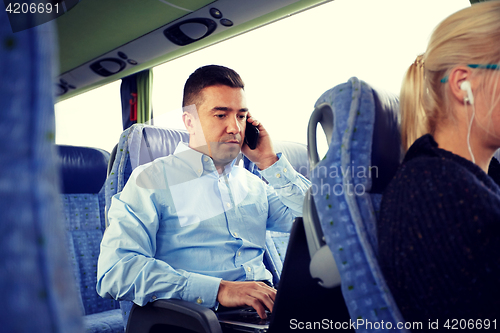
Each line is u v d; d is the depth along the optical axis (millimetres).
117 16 3617
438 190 515
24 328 188
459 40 633
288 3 2865
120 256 1061
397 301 539
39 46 208
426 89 688
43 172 201
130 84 4922
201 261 1190
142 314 1008
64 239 214
